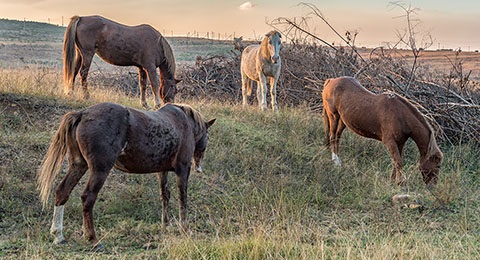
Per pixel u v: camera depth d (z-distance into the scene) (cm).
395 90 1175
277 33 1249
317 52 1402
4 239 589
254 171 886
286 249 556
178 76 1628
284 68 1430
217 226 680
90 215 570
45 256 534
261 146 980
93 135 554
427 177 862
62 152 567
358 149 1038
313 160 943
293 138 1018
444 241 628
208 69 1653
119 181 777
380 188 847
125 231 636
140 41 1077
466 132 1096
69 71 1059
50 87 1134
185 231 645
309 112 1232
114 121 568
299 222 676
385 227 695
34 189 709
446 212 767
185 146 655
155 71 1099
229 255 530
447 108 1086
